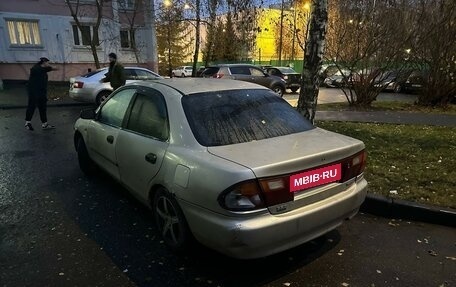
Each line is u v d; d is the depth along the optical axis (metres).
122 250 3.21
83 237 3.45
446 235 3.49
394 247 3.27
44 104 8.84
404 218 3.85
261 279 2.79
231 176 2.43
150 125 3.48
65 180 5.06
